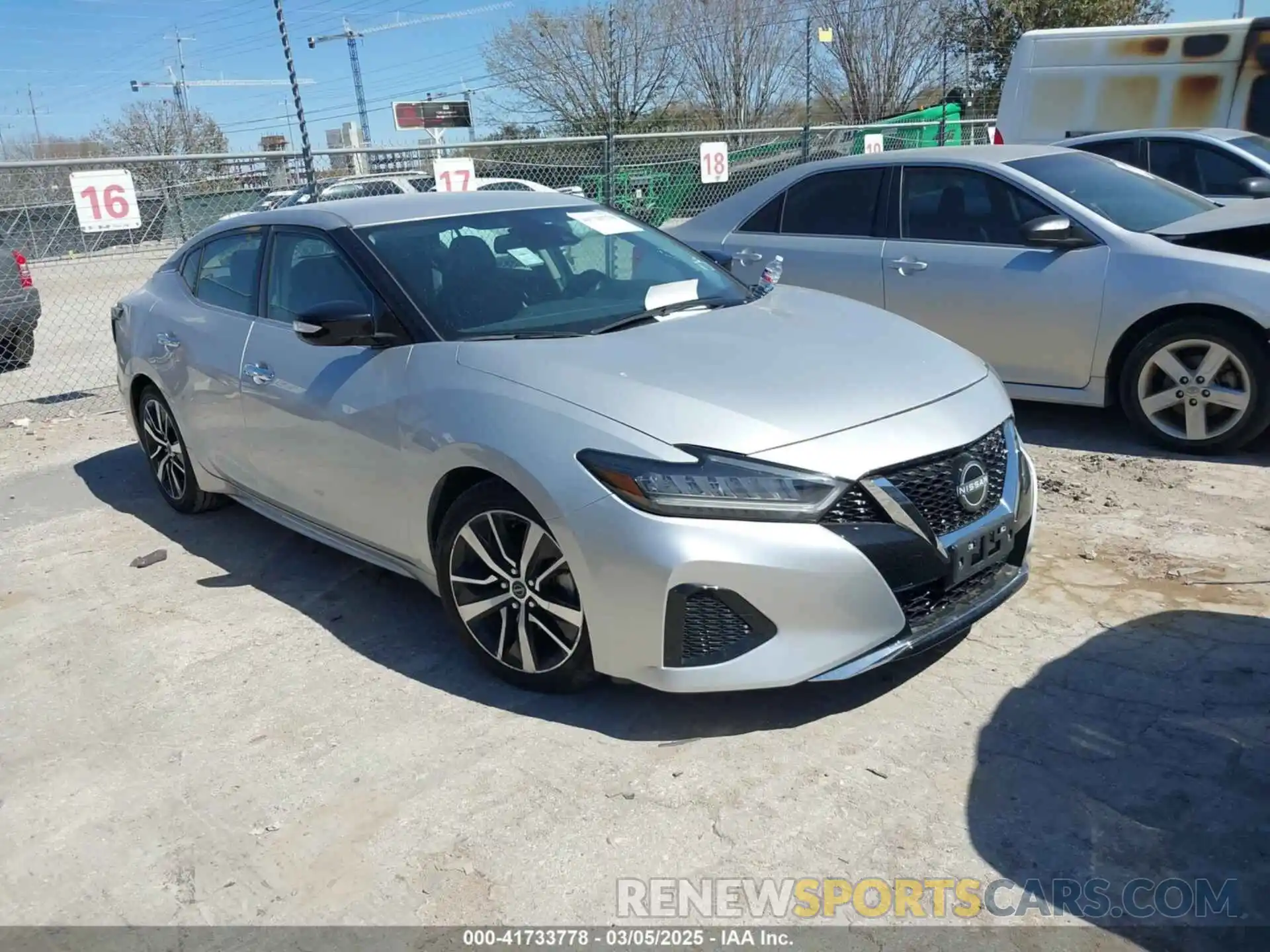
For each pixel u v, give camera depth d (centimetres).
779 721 325
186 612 436
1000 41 2728
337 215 431
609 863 269
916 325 405
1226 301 516
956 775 294
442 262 401
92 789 316
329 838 286
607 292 413
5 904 271
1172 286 531
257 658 390
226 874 275
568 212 466
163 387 512
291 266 439
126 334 550
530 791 299
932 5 3041
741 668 297
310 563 480
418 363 364
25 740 346
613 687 350
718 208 730
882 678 346
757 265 682
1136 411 563
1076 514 479
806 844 271
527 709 342
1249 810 272
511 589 339
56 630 425
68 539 531
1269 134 1090
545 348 351
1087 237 565
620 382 324
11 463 676
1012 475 345
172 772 322
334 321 369
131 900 269
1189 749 298
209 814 300
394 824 289
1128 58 1139
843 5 3150
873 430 310
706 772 302
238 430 456
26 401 855
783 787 294
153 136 4134
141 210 1114
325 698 358
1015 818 275
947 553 312
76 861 284
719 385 322
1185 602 384
